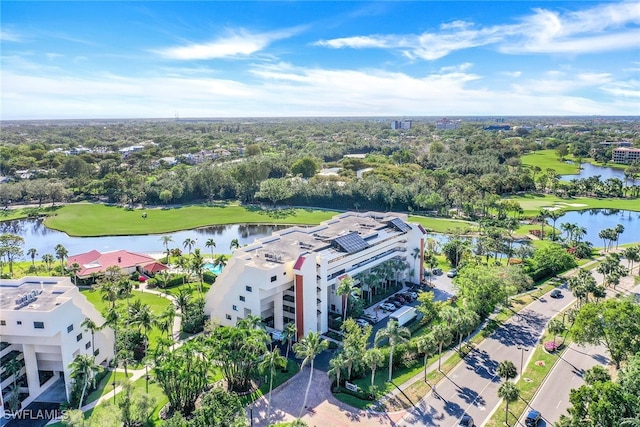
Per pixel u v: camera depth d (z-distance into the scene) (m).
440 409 81.75
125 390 78.75
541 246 185.50
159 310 125.69
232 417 68.38
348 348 86.31
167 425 67.12
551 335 108.50
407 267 144.75
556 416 79.38
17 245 177.38
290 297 111.00
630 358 83.44
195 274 151.38
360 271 128.12
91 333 94.06
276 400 85.12
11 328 83.19
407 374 93.81
